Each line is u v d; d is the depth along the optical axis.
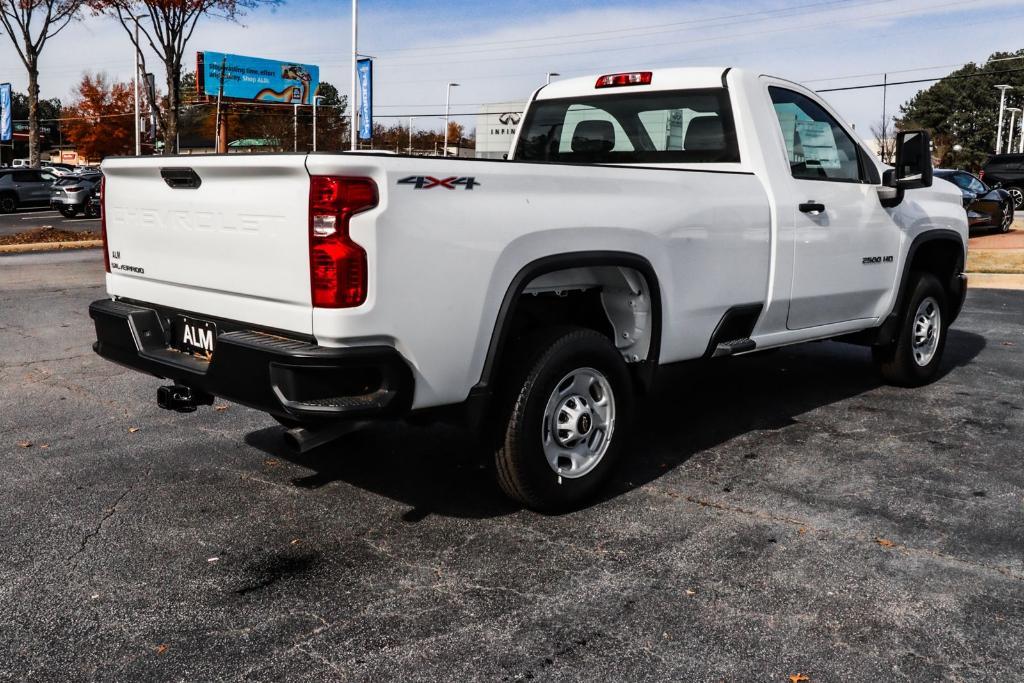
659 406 6.04
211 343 3.83
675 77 5.35
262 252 3.44
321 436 3.67
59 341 8.00
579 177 3.91
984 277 13.25
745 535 3.85
